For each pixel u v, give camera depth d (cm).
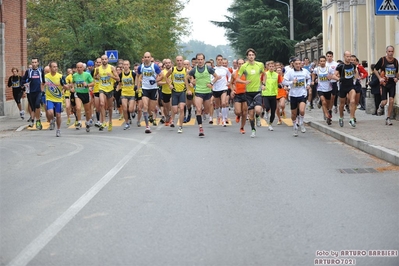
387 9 1440
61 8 3359
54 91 1700
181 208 787
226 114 1916
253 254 592
